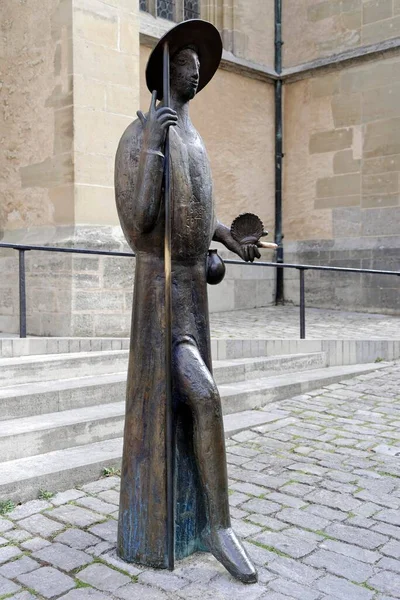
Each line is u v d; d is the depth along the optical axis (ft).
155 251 9.14
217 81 40.98
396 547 10.18
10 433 13.16
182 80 9.38
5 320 26.16
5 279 26.13
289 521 11.14
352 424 17.20
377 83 40.37
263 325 32.65
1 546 10.09
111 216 24.99
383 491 12.57
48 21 24.48
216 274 9.64
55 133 24.45
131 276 24.89
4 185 26.68
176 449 9.42
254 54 43.19
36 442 13.51
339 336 28.12
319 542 10.32
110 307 24.31
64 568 9.36
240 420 17.25
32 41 25.11
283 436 16.16
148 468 9.24
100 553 9.82
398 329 31.40
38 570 9.31
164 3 39.50
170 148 9.04
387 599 8.59
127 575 9.14
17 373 16.63
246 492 12.51
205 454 9.07
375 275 40.22
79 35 23.85
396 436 16.14
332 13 42.22
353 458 14.53
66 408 15.75
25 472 12.28
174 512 9.41
